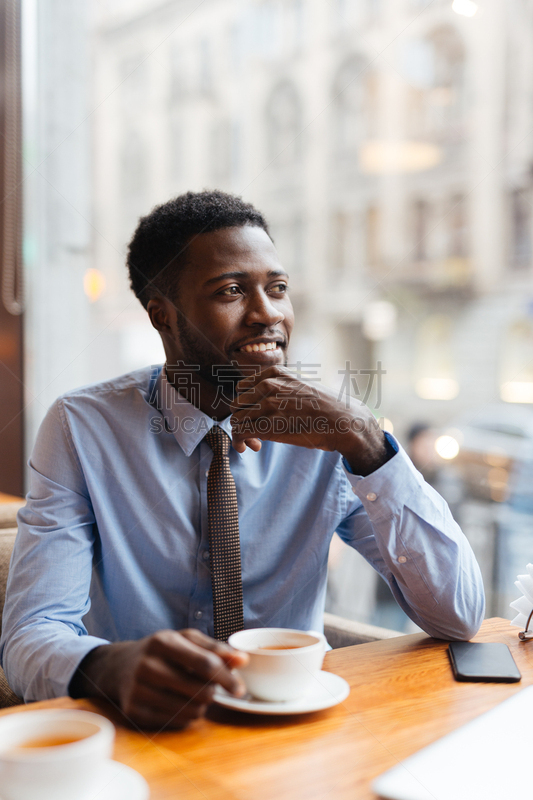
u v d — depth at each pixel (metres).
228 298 0.84
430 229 5.90
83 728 0.41
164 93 7.93
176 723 0.47
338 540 0.98
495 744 0.45
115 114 7.65
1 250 2.08
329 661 0.64
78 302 2.20
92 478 0.82
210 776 0.40
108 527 0.81
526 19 5.70
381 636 0.95
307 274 5.56
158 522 0.82
